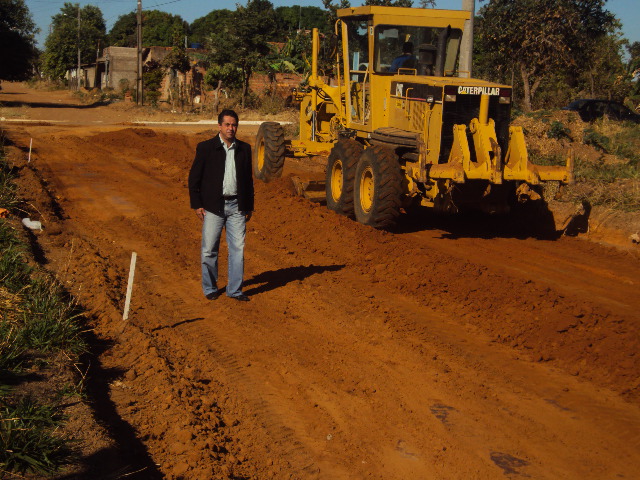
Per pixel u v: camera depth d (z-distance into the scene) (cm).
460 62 1242
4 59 4450
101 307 655
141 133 2333
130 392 495
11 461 370
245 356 584
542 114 1730
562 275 857
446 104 948
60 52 8212
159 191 1342
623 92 3086
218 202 690
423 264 841
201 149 687
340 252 927
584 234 1070
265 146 1390
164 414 465
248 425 470
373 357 590
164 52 5841
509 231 1110
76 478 368
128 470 386
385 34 1088
